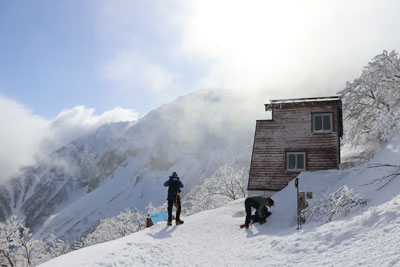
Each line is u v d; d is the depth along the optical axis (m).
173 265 7.03
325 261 5.56
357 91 18.09
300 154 19.44
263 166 19.86
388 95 16.41
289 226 9.73
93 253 8.21
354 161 18.53
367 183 11.10
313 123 19.73
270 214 11.00
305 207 10.18
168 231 10.39
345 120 19.86
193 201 27.47
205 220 11.48
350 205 8.92
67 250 30.09
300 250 6.47
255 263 6.29
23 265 25.33
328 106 19.62
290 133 19.91
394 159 11.46
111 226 29.81
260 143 20.27
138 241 9.19
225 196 26.62
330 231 6.95
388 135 13.05
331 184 13.95
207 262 6.96
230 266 6.39
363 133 19.08
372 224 6.78
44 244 28.02
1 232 24.39
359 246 5.88
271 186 19.44
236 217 11.91
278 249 6.89
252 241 8.35
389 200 8.43
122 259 7.62
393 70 16.08
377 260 5.00
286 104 20.27
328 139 19.19
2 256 24.61
